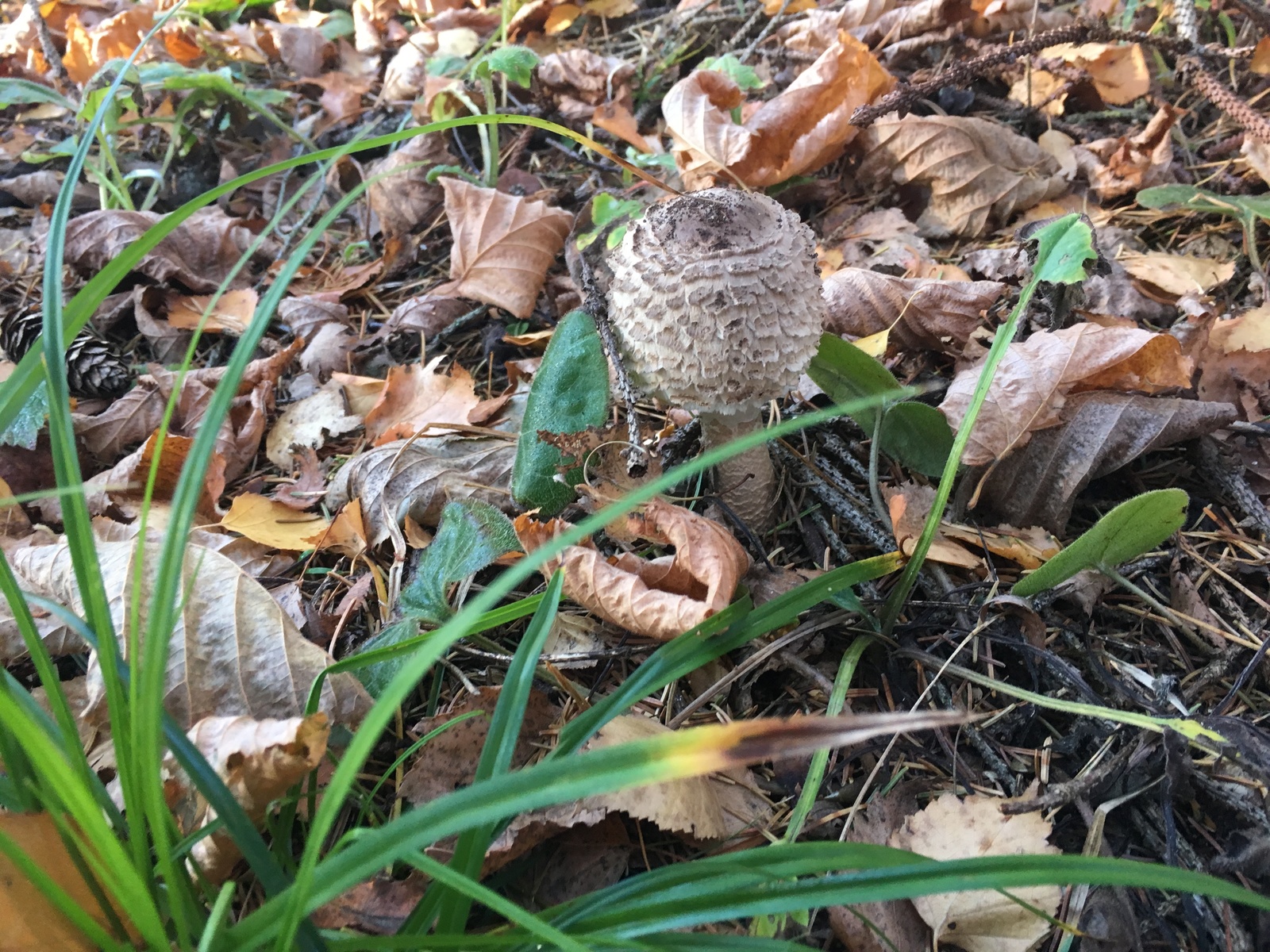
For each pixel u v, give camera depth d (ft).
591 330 0.73
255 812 0.49
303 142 1.27
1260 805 0.54
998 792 0.59
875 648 0.66
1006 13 1.23
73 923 0.41
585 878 0.54
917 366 0.88
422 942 0.40
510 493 0.76
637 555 0.70
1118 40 1.05
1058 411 0.71
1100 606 0.68
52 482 0.84
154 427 0.90
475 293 1.00
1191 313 0.83
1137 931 0.51
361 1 1.70
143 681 0.35
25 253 1.17
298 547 0.75
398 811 0.56
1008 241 1.03
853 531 0.77
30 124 1.49
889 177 1.09
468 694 0.64
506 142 1.31
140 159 1.33
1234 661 0.63
